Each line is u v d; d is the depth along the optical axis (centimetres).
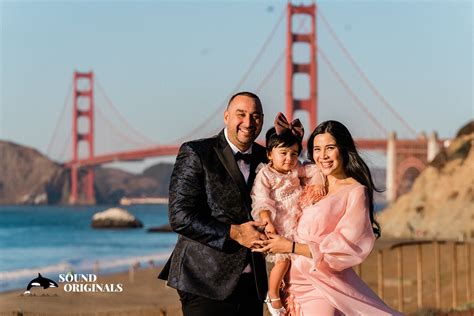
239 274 466
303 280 477
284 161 477
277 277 482
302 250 461
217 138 483
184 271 469
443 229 4450
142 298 2344
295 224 478
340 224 467
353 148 484
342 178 486
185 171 470
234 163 473
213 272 464
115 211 8438
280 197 477
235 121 472
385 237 4616
